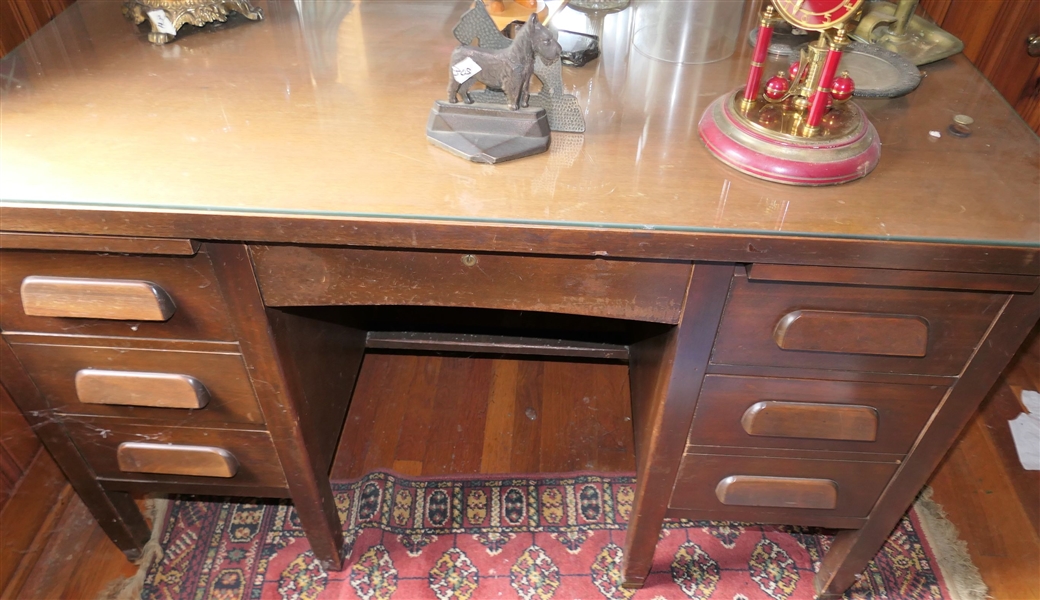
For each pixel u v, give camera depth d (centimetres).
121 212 81
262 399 106
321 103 101
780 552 143
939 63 114
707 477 114
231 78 106
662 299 91
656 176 89
